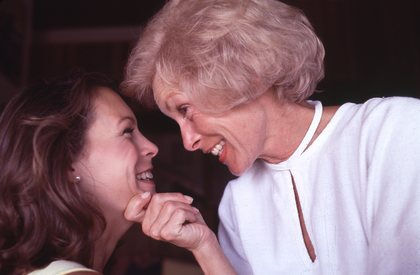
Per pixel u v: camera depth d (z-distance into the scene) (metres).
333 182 1.25
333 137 1.27
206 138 1.25
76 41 5.08
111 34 5.07
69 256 1.07
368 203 1.13
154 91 1.24
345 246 1.21
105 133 1.23
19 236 1.08
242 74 1.12
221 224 1.55
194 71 1.13
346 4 4.75
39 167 1.09
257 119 1.21
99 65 5.02
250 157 1.26
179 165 4.27
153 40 1.21
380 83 4.55
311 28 1.23
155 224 1.21
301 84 1.22
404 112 1.13
